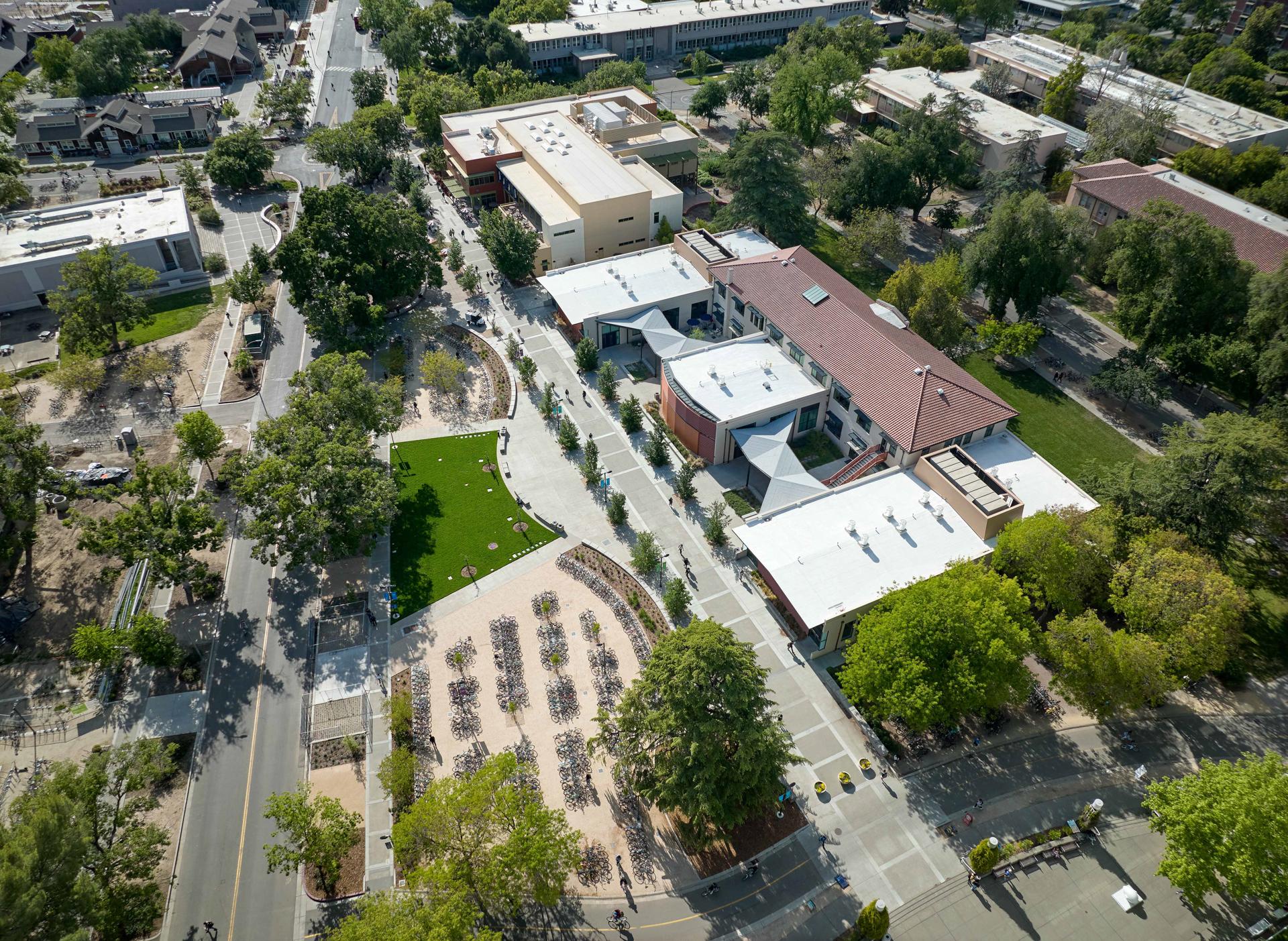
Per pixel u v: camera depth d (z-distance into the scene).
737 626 87.00
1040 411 114.69
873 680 72.19
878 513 91.38
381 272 130.12
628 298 128.50
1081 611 80.62
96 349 126.19
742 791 64.62
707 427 104.25
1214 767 64.62
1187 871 60.94
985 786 73.38
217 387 121.38
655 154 169.00
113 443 111.06
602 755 75.56
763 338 118.50
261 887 67.44
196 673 82.88
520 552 96.00
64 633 86.88
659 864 68.38
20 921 50.56
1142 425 112.00
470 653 84.81
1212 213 131.75
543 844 60.66
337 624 87.94
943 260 120.50
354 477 88.81
